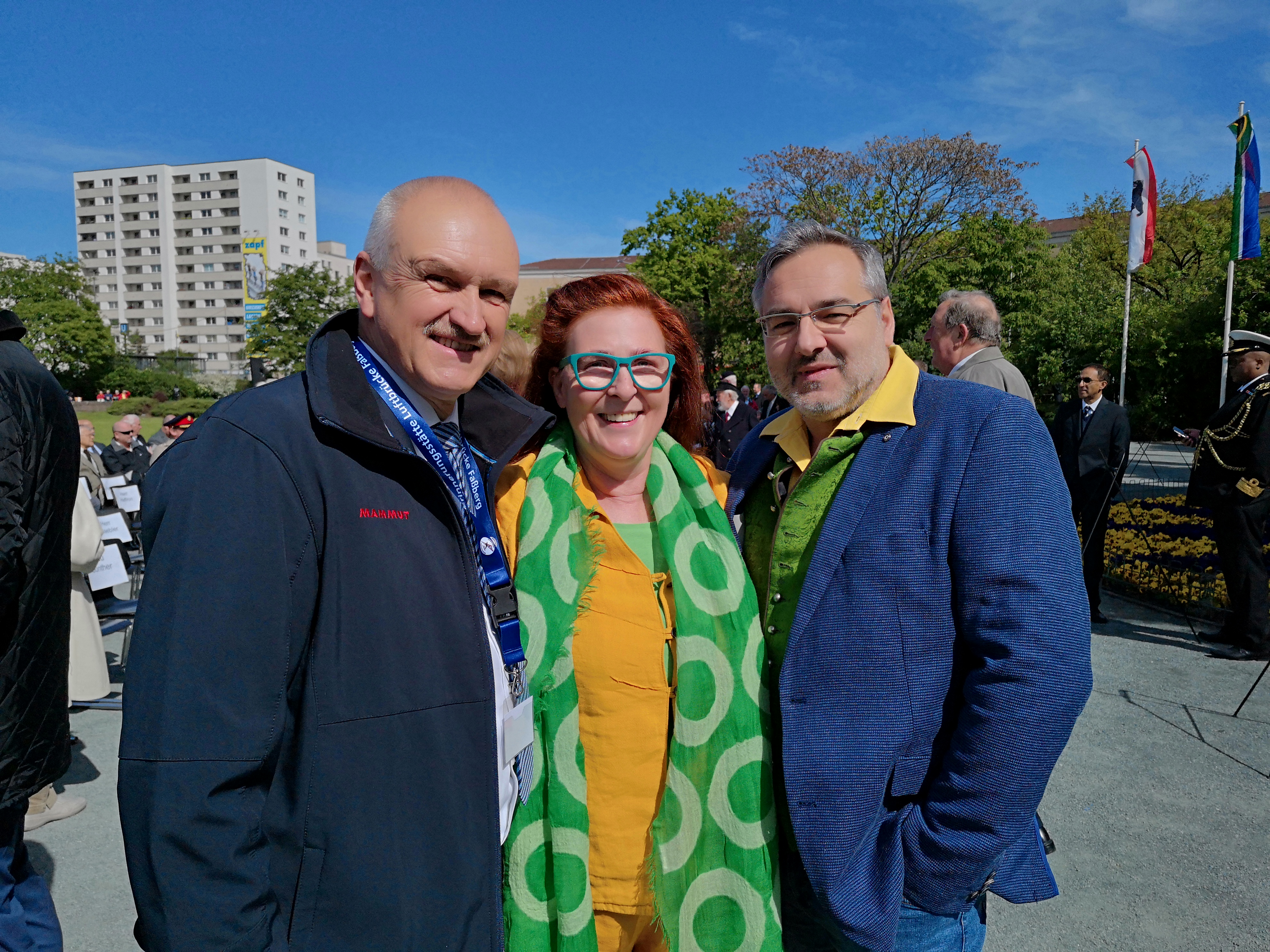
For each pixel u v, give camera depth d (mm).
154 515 1146
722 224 32281
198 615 1097
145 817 1075
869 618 1450
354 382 1271
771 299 1637
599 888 1570
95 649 3973
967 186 27047
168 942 1067
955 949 1503
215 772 1088
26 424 1942
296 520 1170
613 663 1571
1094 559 5891
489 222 1314
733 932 1538
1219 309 22078
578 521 1667
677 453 1778
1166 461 16766
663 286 33406
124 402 47719
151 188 121125
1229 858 2863
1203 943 2432
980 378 3902
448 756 1242
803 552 1602
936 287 26906
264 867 1149
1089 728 3961
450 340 1317
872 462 1523
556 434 1828
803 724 1480
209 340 122562
